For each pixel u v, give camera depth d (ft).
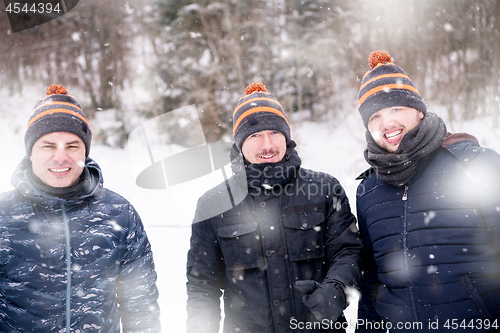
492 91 38.68
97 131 40.16
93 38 50.67
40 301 4.68
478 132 34.58
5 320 4.68
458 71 40.52
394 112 5.27
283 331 5.40
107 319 4.98
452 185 4.76
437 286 4.70
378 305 5.40
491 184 4.42
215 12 43.06
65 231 4.89
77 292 4.82
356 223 5.97
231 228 5.72
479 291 4.57
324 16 46.85
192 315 5.46
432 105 39.96
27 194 4.82
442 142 5.19
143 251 5.46
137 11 48.39
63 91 5.47
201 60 42.24
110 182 24.54
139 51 47.98
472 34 42.34
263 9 48.03
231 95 41.81
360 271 5.43
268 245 5.59
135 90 41.93
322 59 44.57
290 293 5.47
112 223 5.15
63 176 4.95
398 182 5.07
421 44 42.55
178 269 11.40
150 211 15.69
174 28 41.91
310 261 5.62
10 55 50.57
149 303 5.42
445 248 4.68
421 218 4.88
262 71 43.47
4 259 4.67
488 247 4.59
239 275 5.64
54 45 51.49
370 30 44.24
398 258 4.99
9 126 41.19
